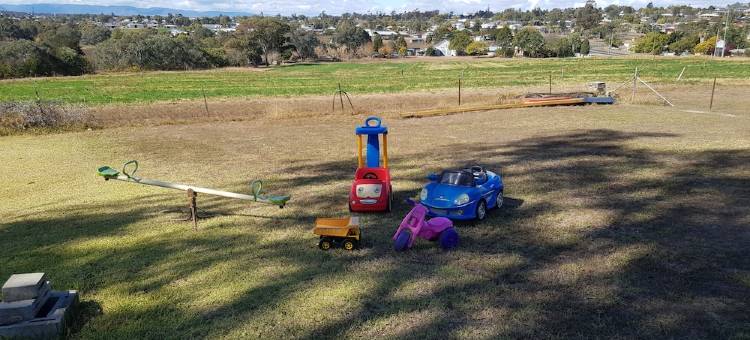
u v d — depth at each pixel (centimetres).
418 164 1567
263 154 1852
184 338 599
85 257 863
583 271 749
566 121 2427
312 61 11194
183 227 1011
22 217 1131
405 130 2348
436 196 977
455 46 13450
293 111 3114
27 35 14712
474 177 1032
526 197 1162
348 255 835
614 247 839
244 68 8931
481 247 859
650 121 2334
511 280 726
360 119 2775
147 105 3672
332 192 1261
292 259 824
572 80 5056
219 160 1758
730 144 1694
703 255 794
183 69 8550
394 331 600
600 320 610
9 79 6406
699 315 614
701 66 6500
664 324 597
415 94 4134
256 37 9906
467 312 638
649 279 716
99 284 749
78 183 1470
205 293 712
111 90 4994
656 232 905
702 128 2089
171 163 1723
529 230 937
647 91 3697
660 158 1520
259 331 609
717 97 3262
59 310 620
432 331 596
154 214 1113
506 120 2555
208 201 1218
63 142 2222
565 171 1399
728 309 627
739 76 4994
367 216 1049
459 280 728
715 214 995
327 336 594
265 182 1404
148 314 657
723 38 10812
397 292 696
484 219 1007
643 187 1209
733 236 873
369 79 6025
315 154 1825
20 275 627
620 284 702
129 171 1595
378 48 13250
